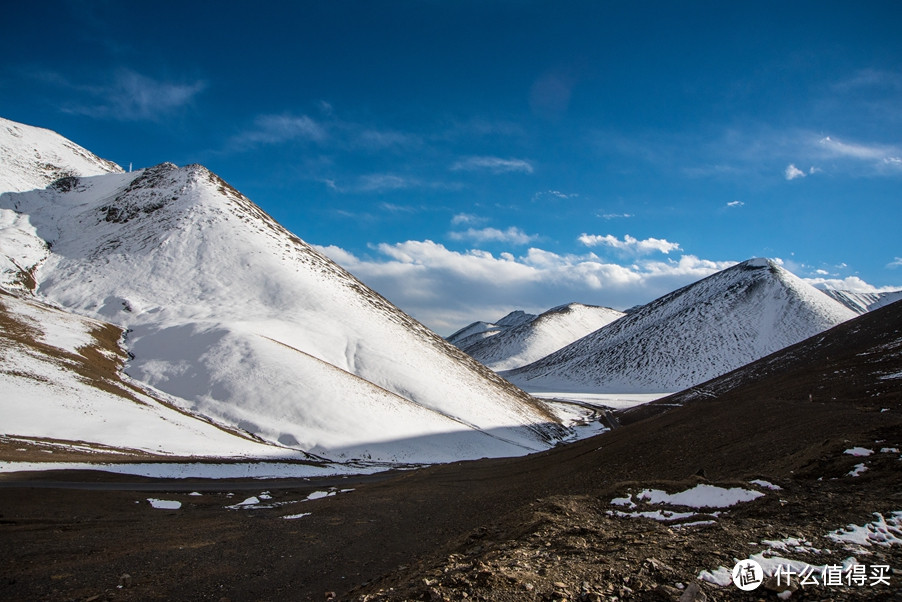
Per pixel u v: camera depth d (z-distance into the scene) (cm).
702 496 1147
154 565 1189
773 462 1534
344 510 1922
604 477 2039
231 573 1152
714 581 646
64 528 1516
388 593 735
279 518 1789
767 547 760
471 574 717
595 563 745
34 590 1010
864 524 834
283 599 991
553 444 6444
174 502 2047
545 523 1035
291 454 3938
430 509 1936
